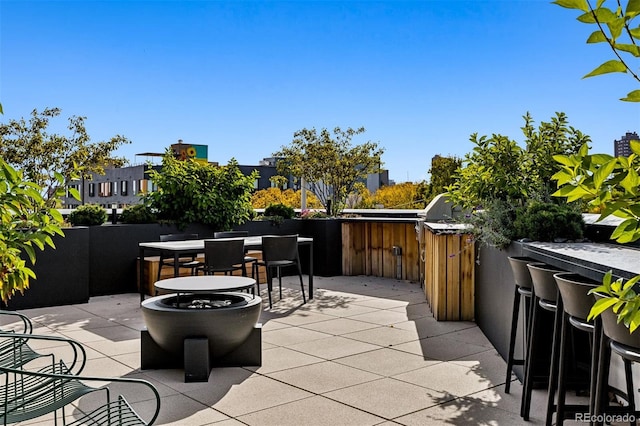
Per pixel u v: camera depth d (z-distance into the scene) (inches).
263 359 173.6
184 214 323.6
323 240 358.6
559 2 44.1
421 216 315.6
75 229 270.7
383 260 353.7
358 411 129.5
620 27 42.6
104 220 300.8
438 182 482.3
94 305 267.7
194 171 339.3
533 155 189.6
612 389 115.0
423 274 310.5
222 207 335.9
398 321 229.0
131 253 303.7
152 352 163.9
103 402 135.1
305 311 249.9
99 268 294.5
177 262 237.8
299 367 164.9
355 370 161.6
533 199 177.5
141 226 307.9
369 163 455.8
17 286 100.6
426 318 235.0
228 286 163.0
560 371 103.7
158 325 153.5
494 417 125.4
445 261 228.8
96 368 164.4
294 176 471.8
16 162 451.5
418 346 188.9
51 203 106.4
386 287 316.8
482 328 209.9
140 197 335.6
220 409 131.0
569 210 155.4
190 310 151.9
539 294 114.3
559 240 149.6
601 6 42.7
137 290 303.7
